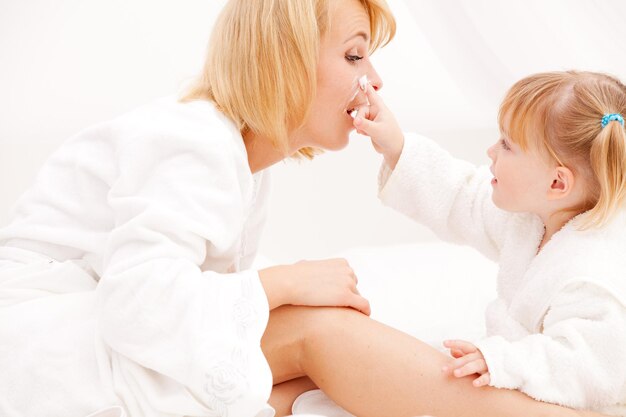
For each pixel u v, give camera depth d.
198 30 2.95
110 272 1.09
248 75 1.27
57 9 2.88
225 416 1.05
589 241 1.22
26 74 2.94
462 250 2.12
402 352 1.16
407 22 3.12
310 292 1.20
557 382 1.12
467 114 3.17
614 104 1.28
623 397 1.15
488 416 1.12
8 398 1.05
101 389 1.06
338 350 1.18
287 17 1.26
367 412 1.18
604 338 1.12
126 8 2.91
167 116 1.23
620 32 2.38
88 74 2.98
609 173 1.24
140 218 1.09
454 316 1.65
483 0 2.44
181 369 1.04
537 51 2.50
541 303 1.25
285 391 1.28
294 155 1.56
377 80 1.41
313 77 1.29
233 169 1.17
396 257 2.07
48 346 1.08
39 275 1.19
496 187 1.35
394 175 1.47
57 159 1.29
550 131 1.28
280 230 2.35
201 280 1.09
